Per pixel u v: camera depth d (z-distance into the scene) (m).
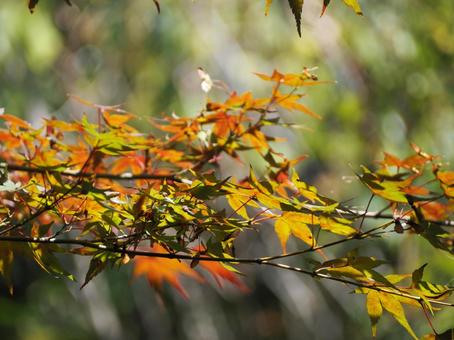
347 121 8.52
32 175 2.92
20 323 10.12
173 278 2.99
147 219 2.22
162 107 9.05
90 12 9.42
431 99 8.23
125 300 10.99
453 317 6.36
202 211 2.29
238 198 2.31
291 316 11.73
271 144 8.40
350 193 8.88
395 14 8.29
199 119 2.98
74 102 9.59
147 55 9.16
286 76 2.85
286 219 2.29
